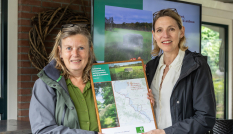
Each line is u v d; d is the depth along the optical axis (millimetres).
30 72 3225
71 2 3400
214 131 3029
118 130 1644
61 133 1438
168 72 1822
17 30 3205
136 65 1801
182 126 1620
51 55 1652
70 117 1512
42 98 1507
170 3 3811
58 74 1558
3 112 3143
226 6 4535
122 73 1758
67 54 1544
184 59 1774
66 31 1547
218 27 4590
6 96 3158
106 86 1697
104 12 3312
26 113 3199
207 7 4348
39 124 1461
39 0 3260
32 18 3184
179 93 1713
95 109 1646
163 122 1779
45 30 3213
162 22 1784
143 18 3584
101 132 1610
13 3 3168
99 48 3283
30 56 3209
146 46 3609
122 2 3432
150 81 1919
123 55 3439
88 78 1682
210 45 4516
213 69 4543
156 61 1960
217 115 4547
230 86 4648
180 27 1817
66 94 1527
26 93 3197
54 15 3250
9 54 3154
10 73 3162
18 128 2166
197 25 4047
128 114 1689
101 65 1729
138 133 1663
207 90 1656
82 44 1549
